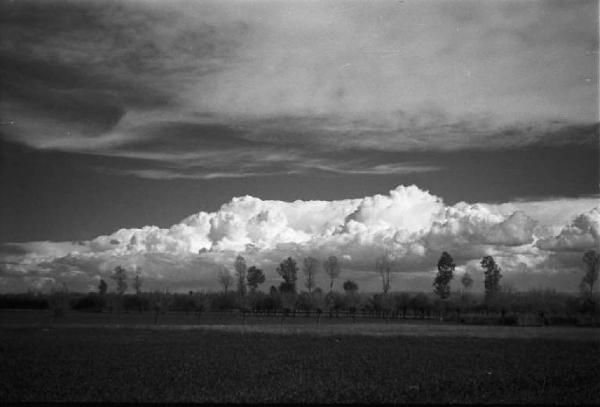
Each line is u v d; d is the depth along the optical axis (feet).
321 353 252.01
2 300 580.71
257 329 373.20
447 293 579.89
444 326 413.59
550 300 491.31
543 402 157.79
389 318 542.16
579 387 178.09
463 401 158.71
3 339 306.76
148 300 599.57
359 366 215.72
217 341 301.63
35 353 250.16
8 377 191.52
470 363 223.71
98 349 265.54
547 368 212.23
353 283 645.51
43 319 485.97
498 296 529.04
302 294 596.29
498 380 188.44
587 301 467.11
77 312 591.78
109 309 599.98
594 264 485.56
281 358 236.02
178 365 216.74
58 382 183.21
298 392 169.27
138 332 348.38
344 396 164.96
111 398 161.68
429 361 228.63
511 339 312.71
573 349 268.62
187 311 606.14
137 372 201.26
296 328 382.63
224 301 636.89
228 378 190.39
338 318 545.03
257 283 653.71
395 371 204.54
